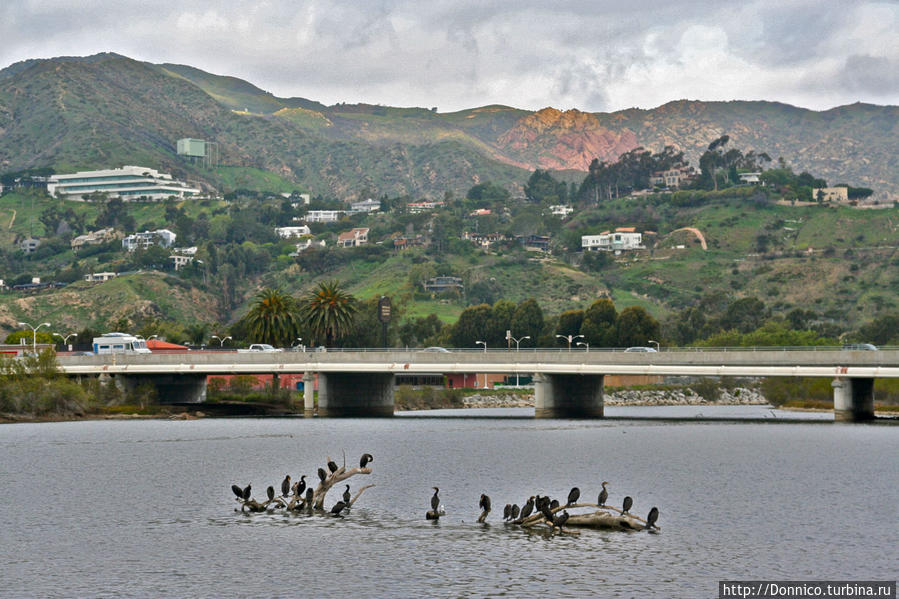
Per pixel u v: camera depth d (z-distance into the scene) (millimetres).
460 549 63031
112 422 165375
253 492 86562
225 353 169625
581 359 162250
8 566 59219
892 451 119375
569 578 56156
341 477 77125
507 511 71812
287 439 133875
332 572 57500
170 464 105312
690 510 77188
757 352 152625
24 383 168375
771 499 82500
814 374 148125
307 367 168500
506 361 165375
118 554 62000
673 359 157000
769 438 138250
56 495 84375
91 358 175625
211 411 179250
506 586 54688
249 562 59844
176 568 58469
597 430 152250
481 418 179875
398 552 62125
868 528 69812
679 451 120188
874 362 144375
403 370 164500
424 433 144500
